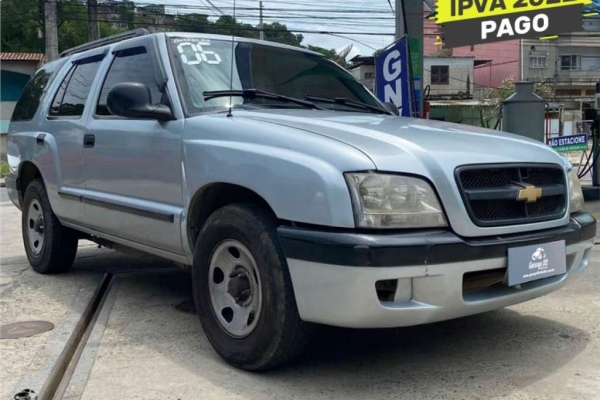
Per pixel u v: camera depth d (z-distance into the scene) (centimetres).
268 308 312
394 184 289
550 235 333
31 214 580
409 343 380
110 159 439
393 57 823
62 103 538
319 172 292
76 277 557
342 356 358
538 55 4612
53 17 1981
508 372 335
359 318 284
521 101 928
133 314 445
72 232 553
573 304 459
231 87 407
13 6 3500
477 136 355
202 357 358
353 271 278
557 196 351
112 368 343
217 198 369
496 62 4634
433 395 306
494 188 313
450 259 290
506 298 319
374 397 304
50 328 410
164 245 400
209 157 348
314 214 291
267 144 324
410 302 290
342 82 480
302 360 351
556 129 3594
